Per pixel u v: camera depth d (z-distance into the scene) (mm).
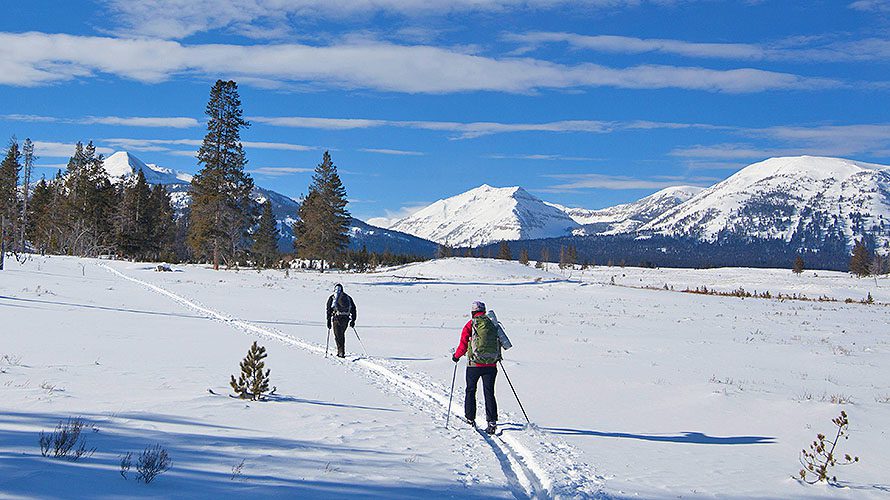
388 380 13156
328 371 13758
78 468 5320
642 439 8812
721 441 8758
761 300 49219
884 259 129000
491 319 9539
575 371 14461
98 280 40812
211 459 6152
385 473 6305
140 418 7801
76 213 85625
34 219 92125
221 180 69625
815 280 97062
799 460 7793
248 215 74500
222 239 70562
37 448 5922
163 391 9938
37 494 4477
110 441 6508
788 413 10383
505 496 6062
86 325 19125
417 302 38906
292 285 47844
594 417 10180
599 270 133250
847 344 22688
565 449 8078
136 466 5527
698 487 6629
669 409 10805
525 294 49844
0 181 82562
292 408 9367
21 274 38500
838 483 6871
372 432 8266
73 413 7805
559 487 6391
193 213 69812
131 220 91938
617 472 7129
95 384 10102
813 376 15055
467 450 7871
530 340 20766
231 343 17438
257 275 59250
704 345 20906
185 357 14227
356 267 103375
